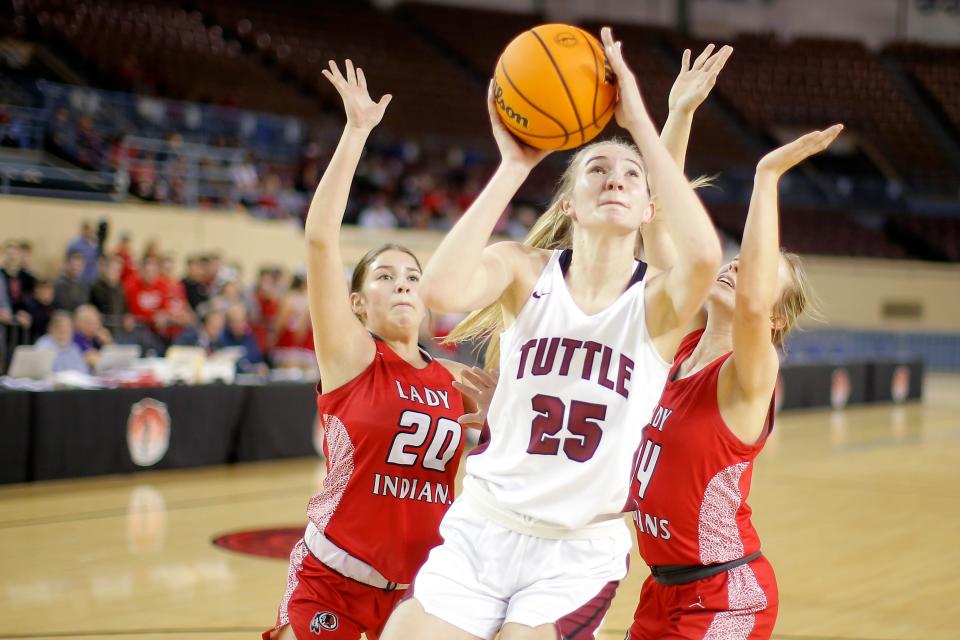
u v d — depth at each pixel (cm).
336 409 318
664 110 2342
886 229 2320
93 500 777
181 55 1880
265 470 930
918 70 2547
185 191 1452
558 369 249
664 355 250
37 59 1587
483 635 251
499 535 253
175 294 1087
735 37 2606
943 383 2031
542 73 234
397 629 247
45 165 1371
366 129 293
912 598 566
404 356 333
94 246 1121
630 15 2652
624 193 245
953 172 2378
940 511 822
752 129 2414
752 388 277
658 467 293
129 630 479
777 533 730
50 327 924
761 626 288
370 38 2255
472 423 314
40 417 821
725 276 303
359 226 1697
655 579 304
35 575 573
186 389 913
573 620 248
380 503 314
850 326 2167
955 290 2158
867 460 1083
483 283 245
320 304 306
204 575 580
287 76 2047
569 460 248
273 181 1584
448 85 2245
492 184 240
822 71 2527
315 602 313
